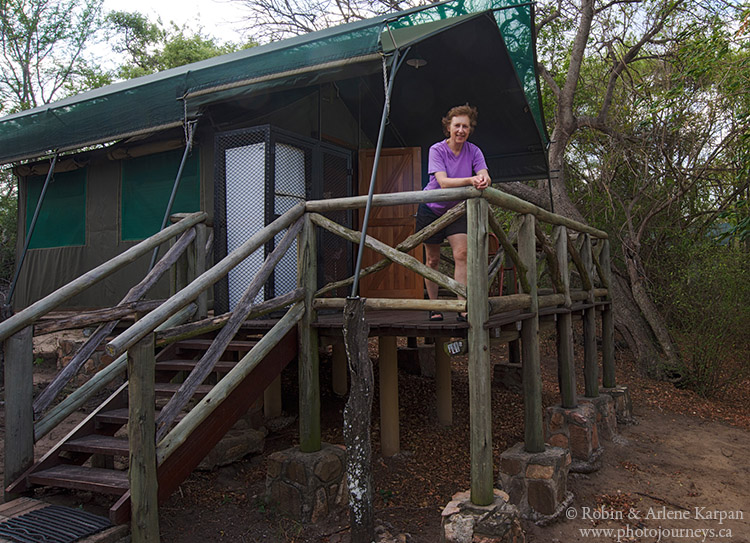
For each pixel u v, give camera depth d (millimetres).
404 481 4988
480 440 3594
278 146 5391
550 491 4297
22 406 3662
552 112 12836
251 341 4805
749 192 9281
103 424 4117
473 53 5676
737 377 8914
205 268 5035
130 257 4223
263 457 5168
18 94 16312
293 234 4398
